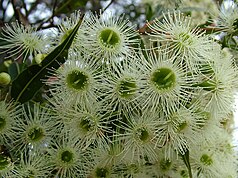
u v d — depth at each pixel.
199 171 0.20
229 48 0.19
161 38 0.17
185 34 0.17
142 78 0.17
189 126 0.17
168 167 0.19
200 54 0.17
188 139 0.18
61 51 0.17
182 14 0.19
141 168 0.19
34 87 0.17
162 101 0.17
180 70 0.17
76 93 0.17
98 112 0.17
